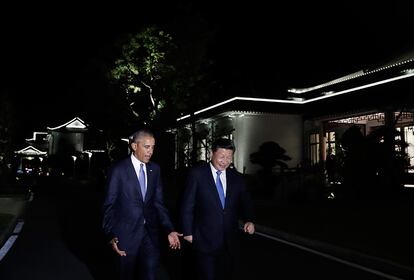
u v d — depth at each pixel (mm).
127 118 28297
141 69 25422
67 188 31453
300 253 8328
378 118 24250
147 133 4285
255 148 26188
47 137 68188
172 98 25656
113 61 26297
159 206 4465
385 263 7160
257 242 9508
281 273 6785
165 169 27656
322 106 25312
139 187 4246
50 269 7047
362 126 25859
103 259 7793
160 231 10445
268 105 26391
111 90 27000
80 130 58281
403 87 20609
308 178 20016
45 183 37969
